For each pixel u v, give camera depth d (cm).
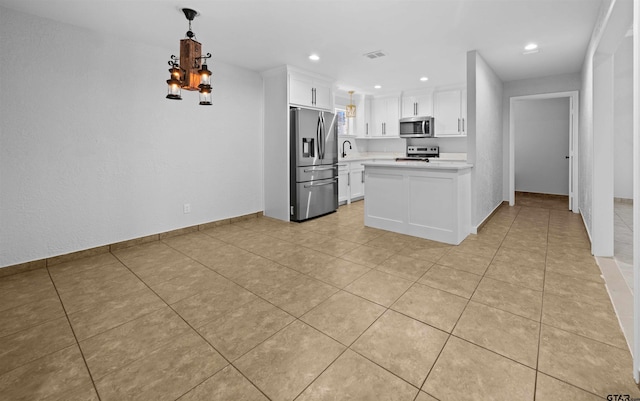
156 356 163
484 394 134
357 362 156
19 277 269
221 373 150
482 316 196
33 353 166
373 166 410
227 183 450
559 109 637
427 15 286
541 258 296
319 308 210
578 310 200
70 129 305
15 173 276
